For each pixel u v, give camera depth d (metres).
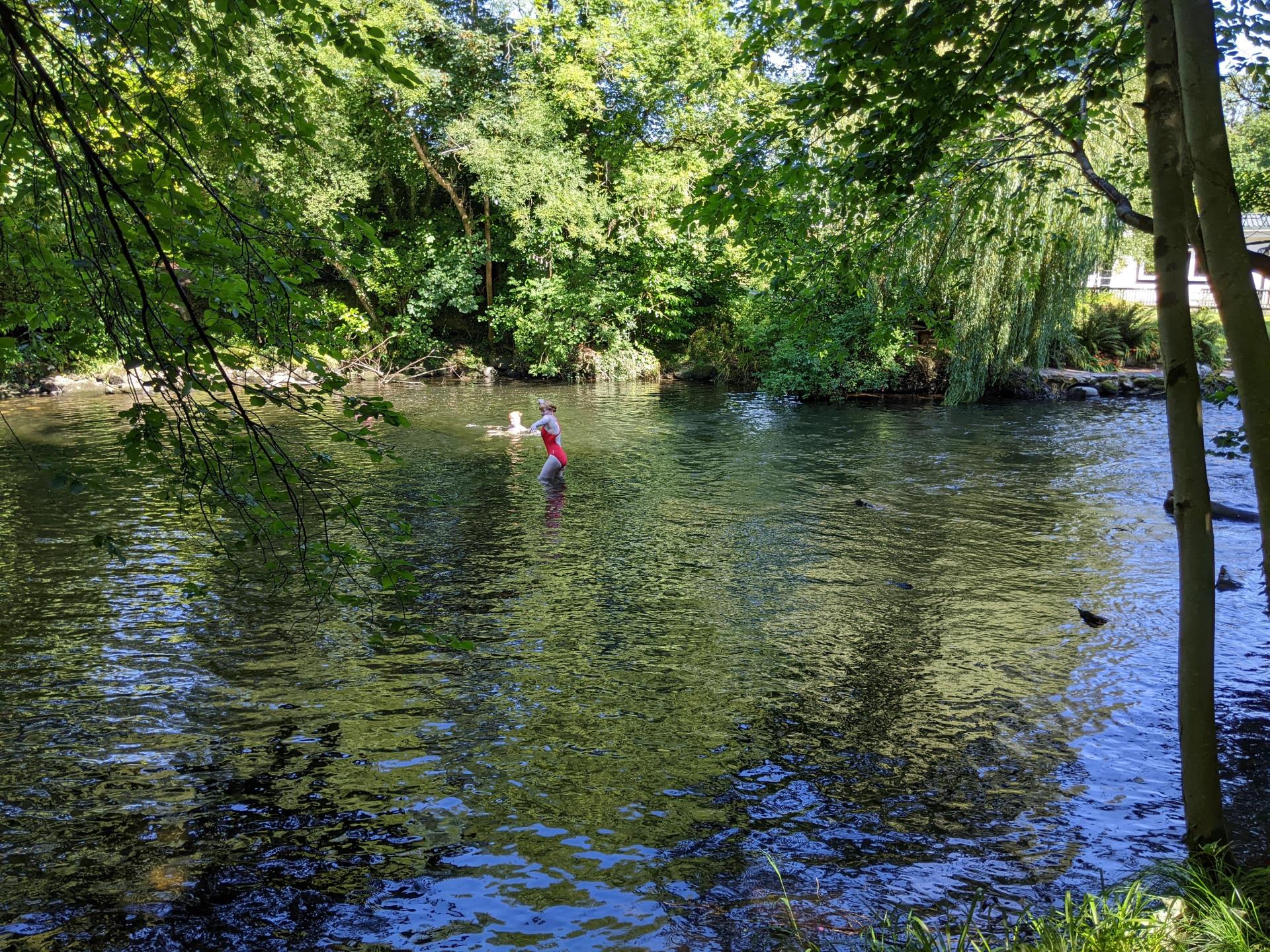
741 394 26.66
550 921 4.05
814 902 4.17
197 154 3.89
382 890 4.27
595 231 27.48
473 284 29.56
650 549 10.48
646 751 5.67
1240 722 5.98
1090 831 4.74
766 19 5.67
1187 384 3.84
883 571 9.61
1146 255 23.78
